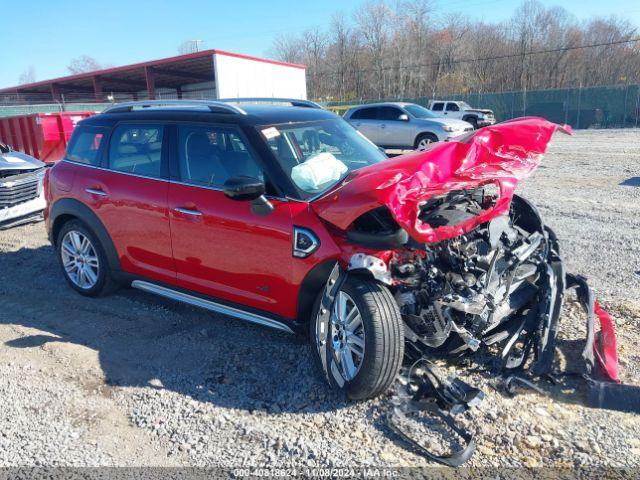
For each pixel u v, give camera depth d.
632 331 4.08
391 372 3.15
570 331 4.04
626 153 16.31
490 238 3.43
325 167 3.88
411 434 3.02
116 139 4.80
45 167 8.52
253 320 3.94
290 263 3.58
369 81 56.78
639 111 33.41
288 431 3.11
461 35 57.06
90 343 4.29
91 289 5.14
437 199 3.54
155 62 31.64
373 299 3.16
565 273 3.76
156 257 4.47
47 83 39.62
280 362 3.88
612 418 3.11
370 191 3.08
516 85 55.00
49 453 3.00
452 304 3.20
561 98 36.12
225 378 3.70
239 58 29.22
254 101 5.11
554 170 12.83
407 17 55.53
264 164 3.79
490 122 26.56
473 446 2.88
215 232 3.96
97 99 36.41
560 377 3.47
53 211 5.20
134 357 4.04
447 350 3.55
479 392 3.15
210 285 4.14
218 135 4.11
